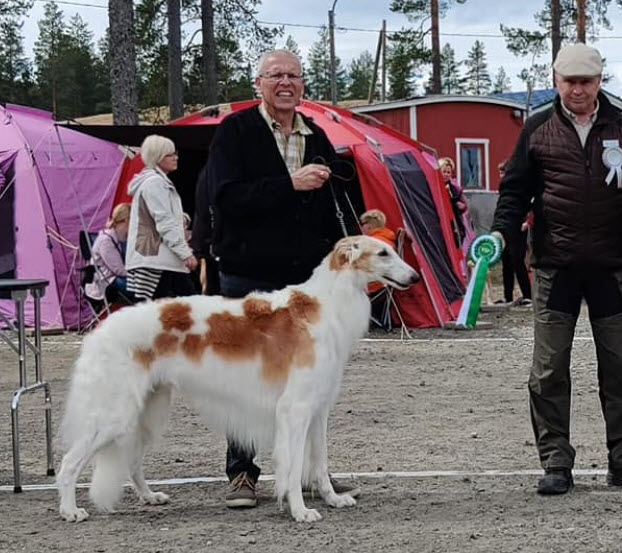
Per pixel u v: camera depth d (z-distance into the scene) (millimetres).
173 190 8320
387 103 25016
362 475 5957
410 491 5602
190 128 12461
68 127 12680
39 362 6082
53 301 12781
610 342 5477
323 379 5039
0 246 12812
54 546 4688
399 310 13188
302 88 5422
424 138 25047
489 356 10805
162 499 5445
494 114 25516
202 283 10305
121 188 13172
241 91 39938
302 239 5430
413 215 13180
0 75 57312
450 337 12328
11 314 12969
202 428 7363
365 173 12711
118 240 11414
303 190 5277
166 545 4676
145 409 5297
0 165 12812
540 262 5508
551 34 32688
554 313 5465
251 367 5074
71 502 5125
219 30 27812
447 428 7258
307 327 5047
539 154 5445
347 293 5113
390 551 4523
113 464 5109
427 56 33000
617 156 5289
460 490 5605
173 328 5117
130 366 5074
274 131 5406
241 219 5359
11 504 5465
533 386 5543
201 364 5105
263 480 5953
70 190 12938
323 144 5566
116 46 18000
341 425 7379
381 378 9469
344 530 4871
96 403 5051
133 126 12469
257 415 5121
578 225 5371
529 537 4699
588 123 5387
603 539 4664
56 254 12812
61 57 58719
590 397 8422
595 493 5492
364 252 5113
